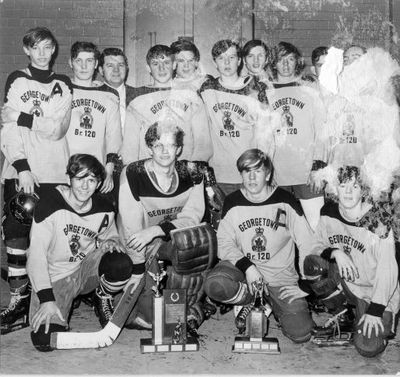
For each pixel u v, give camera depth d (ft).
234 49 9.64
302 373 7.98
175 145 9.70
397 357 8.61
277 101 9.74
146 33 9.61
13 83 9.60
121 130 9.72
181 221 9.77
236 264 9.59
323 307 10.05
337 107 9.74
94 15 9.57
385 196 9.48
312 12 9.69
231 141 9.76
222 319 10.17
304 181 9.71
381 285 9.11
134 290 9.20
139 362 8.29
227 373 7.95
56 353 8.62
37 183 9.63
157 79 9.66
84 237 9.48
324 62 9.71
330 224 9.55
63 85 9.64
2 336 9.30
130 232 9.64
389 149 9.63
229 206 9.75
